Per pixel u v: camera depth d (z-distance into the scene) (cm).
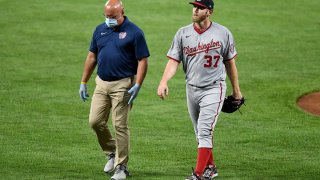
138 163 3384
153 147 3684
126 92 3053
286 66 5619
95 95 3111
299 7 7644
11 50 5912
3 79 5097
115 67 3031
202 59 2986
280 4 7738
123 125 3070
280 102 4684
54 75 5244
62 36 6388
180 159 3472
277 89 4978
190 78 3034
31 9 7250
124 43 3017
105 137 3161
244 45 6247
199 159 2977
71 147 3650
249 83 5138
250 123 4216
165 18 7038
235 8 7506
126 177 3114
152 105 4569
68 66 5503
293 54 6003
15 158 3419
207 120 2994
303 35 6638
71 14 7106
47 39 6281
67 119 4203
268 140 3862
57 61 5638
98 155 3509
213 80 3008
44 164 3328
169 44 6222
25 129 3972
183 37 3003
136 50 3017
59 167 3281
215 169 3144
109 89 3061
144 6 7431
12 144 3672
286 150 3675
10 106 4453
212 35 2975
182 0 7700
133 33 3017
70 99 4653
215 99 3002
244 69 5522
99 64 3067
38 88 4897
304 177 3167
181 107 4538
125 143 3078
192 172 3191
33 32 6488
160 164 3375
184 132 4006
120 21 3027
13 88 4878
